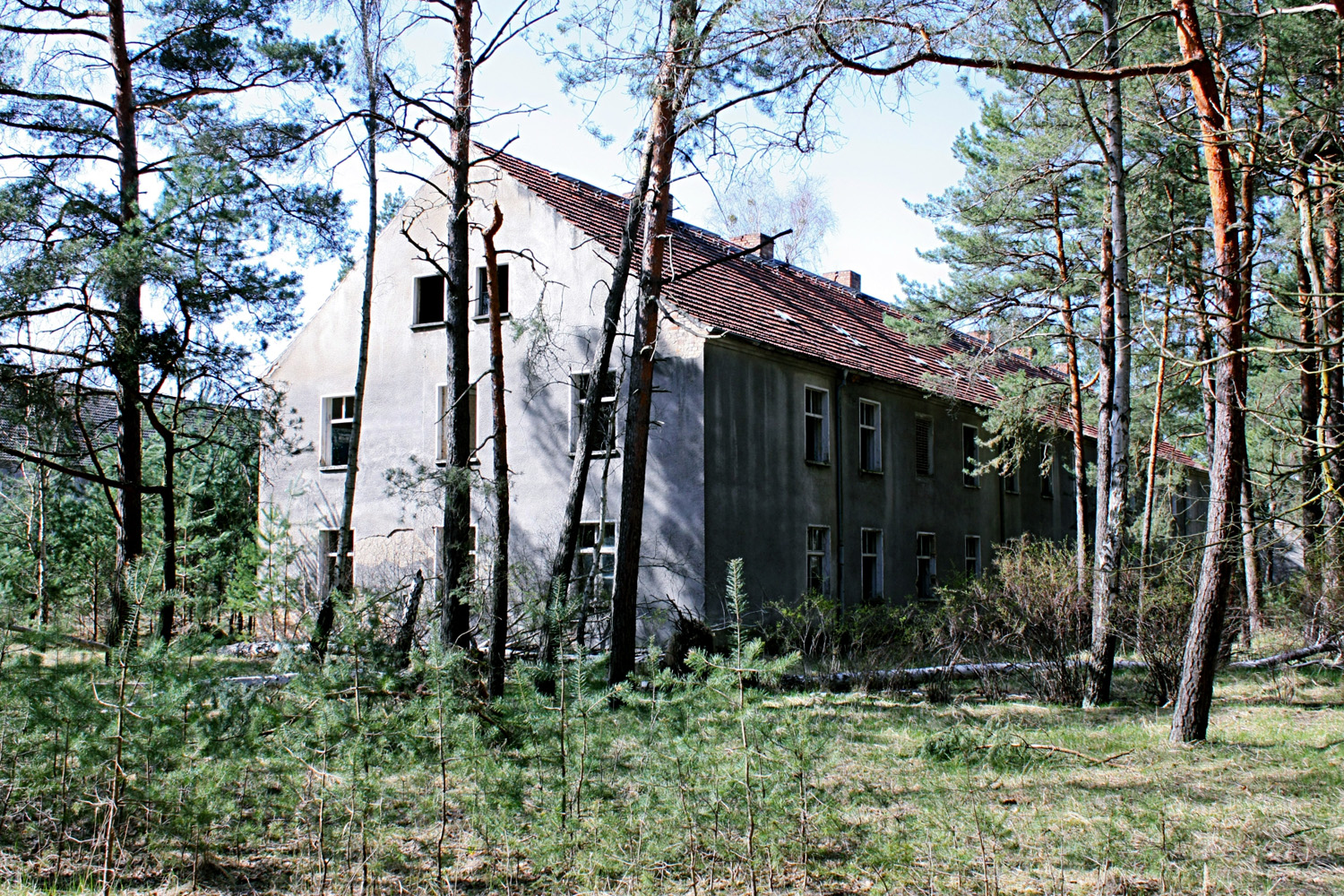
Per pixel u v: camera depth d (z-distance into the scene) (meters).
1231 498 9.73
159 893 5.66
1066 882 5.71
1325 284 16.70
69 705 6.10
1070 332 16.75
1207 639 10.04
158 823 6.03
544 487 19.95
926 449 25.62
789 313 23.52
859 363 23.20
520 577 13.65
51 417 14.36
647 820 5.86
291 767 6.09
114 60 16.00
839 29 9.17
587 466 13.63
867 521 22.89
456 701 6.20
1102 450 15.27
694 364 18.72
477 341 21.11
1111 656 13.23
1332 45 13.84
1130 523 22.84
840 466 22.03
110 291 13.36
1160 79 13.45
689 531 18.30
